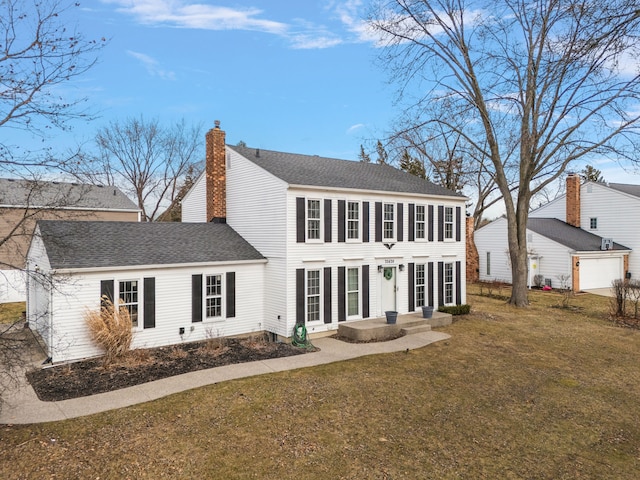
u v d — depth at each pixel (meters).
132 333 13.25
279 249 15.66
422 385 10.87
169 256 14.57
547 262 31.08
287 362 12.68
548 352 14.23
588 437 8.25
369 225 17.70
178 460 6.95
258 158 18.11
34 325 16.00
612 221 33.09
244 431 8.04
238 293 15.90
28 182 9.99
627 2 8.96
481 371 12.13
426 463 7.09
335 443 7.68
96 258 13.13
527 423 8.81
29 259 16.83
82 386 10.38
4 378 9.98
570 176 35.62
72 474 6.47
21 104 8.77
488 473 6.83
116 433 7.84
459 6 20.77
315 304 16.22
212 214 19.38
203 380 10.86
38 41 8.67
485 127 23.06
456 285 21.19
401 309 18.88
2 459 6.87
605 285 31.12
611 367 12.73
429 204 20.02
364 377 11.34
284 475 6.60
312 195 15.94
